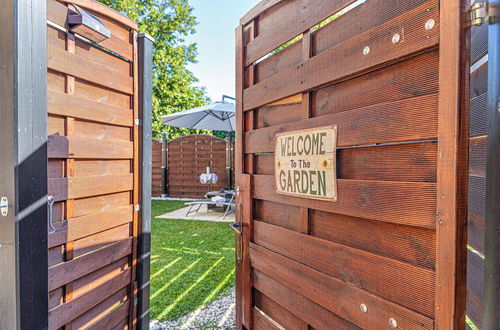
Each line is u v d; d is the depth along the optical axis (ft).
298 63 3.84
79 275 4.59
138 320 6.01
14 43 3.20
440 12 2.28
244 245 5.10
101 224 5.05
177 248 12.04
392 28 2.65
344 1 3.13
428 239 2.38
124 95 5.60
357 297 2.98
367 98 2.91
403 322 2.54
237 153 5.32
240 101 5.18
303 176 3.72
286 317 4.12
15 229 3.22
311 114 3.64
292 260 3.94
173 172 27.89
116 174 5.42
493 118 2.05
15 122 3.21
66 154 4.33
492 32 2.07
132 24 5.67
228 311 7.24
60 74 4.26
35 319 3.43
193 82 39.34
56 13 4.10
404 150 2.57
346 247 3.12
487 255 2.08
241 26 5.12
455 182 2.18
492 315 2.00
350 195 3.06
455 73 2.19
